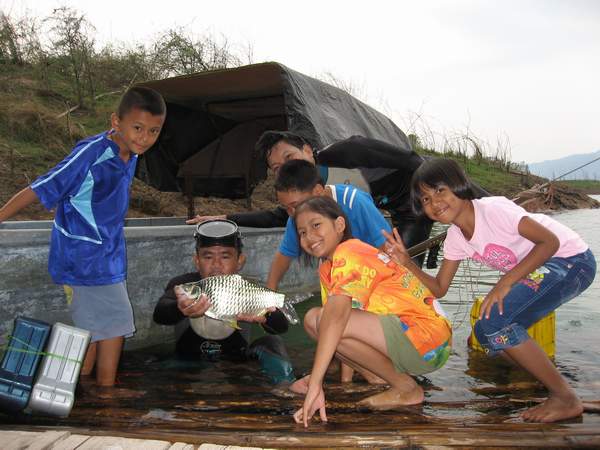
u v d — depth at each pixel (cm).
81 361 295
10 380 282
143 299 462
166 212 956
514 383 350
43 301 394
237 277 349
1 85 1090
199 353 427
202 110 760
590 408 292
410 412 297
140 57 1352
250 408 305
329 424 276
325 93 628
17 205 320
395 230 324
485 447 234
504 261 322
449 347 329
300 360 412
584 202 2216
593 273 318
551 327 403
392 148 554
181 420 282
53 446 220
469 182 316
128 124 340
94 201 342
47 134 978
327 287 326
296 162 352
